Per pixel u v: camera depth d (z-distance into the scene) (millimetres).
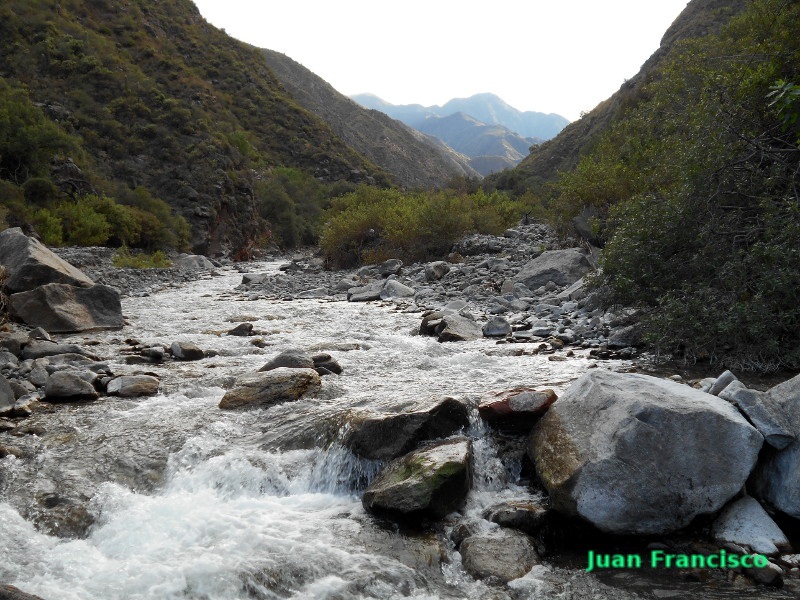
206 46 77875
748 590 3359
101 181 37688
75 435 5273
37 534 3906
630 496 3830
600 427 4137
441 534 3924
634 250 8359
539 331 9148
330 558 3611
